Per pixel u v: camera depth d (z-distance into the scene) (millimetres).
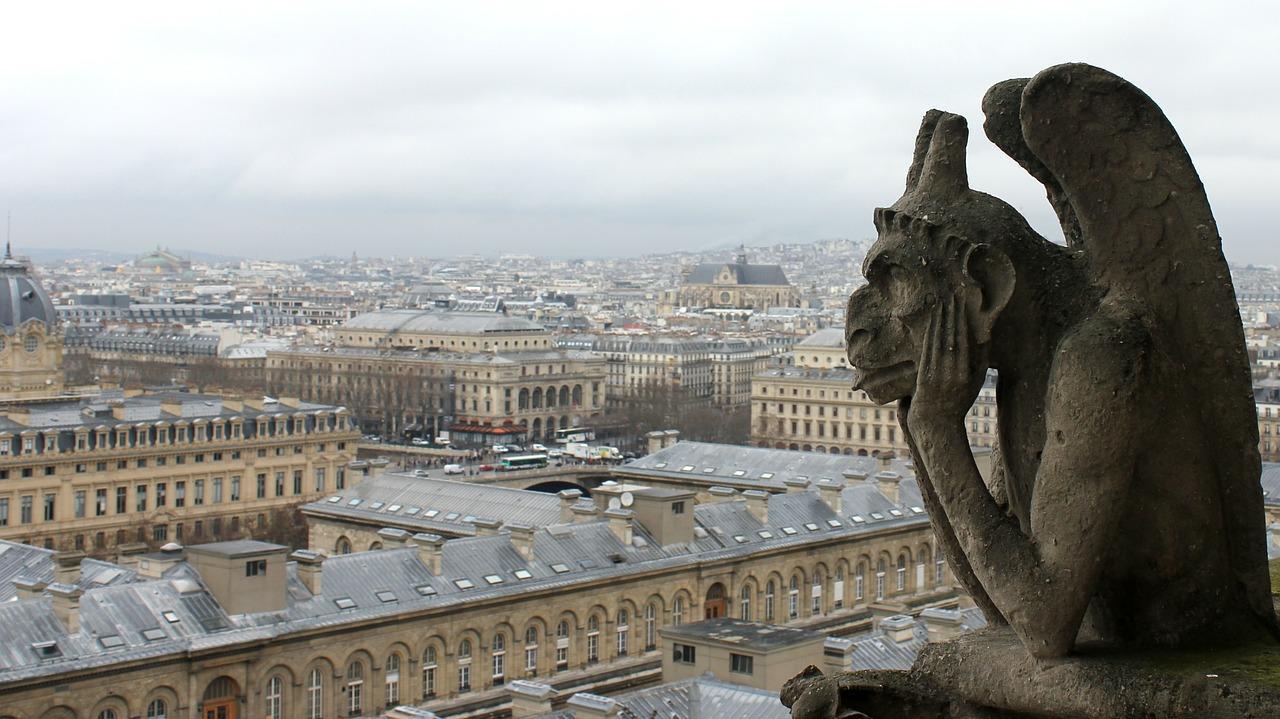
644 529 188750
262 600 147875
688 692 124188
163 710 137875
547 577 172375
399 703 157250
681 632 135750
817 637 134750
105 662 133250
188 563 150750
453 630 161750
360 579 159500
